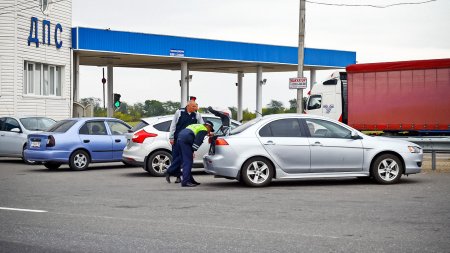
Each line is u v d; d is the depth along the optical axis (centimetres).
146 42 3375
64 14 3055
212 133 1288
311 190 1168
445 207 923
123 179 1445
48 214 870
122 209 920
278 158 1234
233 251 624
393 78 2561
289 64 4034
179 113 1304
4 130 2025
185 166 1256
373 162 1269
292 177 1240
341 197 1052
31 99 2838
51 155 1675
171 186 1267
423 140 1598
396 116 2561
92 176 1534
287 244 656
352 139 1266
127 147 1562
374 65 2602
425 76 2494
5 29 2730
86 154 1730
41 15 2898
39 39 2889
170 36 3478
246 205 959
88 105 3141
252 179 1234
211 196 1080
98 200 1030
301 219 819
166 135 1538
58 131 1728
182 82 3788
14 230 744
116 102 3225
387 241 669
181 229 748
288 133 1250
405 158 1273
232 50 3756
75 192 1156
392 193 1105
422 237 690
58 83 3052
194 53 3588
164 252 623
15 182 1366
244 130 1252
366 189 1177
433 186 1220
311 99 3069
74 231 737
